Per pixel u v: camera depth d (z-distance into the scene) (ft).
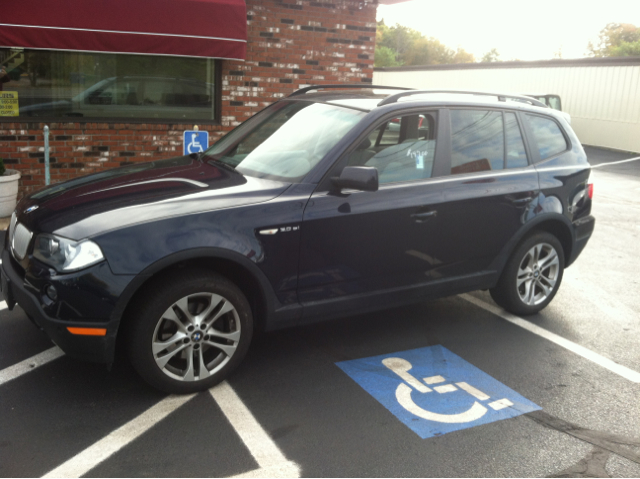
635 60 76.43
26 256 11.60
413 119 14.32
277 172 13.41
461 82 105.19
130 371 13.02
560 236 17.51
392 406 12.14
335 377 13.24
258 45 32.27
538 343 15.66
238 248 11.78
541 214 16.24
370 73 34.91
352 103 14.64
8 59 27.96
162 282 11.38
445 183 14.51
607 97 80.64
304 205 12.59
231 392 12.37
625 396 13.08
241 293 12.19
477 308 18.03
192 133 25.45
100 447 10.31
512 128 16.21
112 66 29.94
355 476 9.89
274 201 12.36
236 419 11.39
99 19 26.20
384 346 14.96
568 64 86.12
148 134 30.55
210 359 12.53
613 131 79.92
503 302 16.92
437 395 12.67
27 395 11.85
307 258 12.75
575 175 17.16
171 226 11.32
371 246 13.51
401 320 16.75
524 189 15.84
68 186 13.41
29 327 14.92
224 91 32.12
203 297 11.85
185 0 27.25
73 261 10.81
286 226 12.33
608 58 80.12
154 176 13.58
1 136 27.89
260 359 13.94
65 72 29.12
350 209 13.05
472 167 15.20
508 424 11.70
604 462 10.63
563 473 10.25
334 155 13.12
